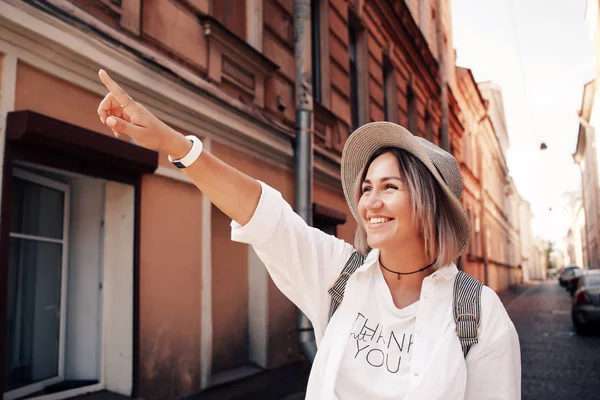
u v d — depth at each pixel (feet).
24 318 13.14
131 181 14.51
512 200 156.46
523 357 27.55
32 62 11.71
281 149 22.25
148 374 14.51
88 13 12.96
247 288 21.13
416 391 3.79
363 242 4.86
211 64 17.85
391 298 4.35
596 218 102.06
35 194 13.66
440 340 3.98
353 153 4.83
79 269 14.87
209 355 16.98
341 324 4.35
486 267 78.79
